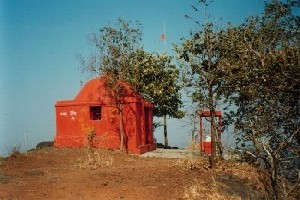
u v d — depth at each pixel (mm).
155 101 31391
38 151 22547
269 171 7957
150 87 30641
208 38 12695
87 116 24969
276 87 7887
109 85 24750
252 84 8453
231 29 11211
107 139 24375
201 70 12758
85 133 23109
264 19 10086
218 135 12594
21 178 13695
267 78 7945
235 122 9070
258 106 8289
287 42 8500
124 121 24516
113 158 19469
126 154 22250
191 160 13898
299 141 7820
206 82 12500
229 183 11266
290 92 7859
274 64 7789
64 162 17875
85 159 18531
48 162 17547
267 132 7992
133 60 30766
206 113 13516
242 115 9156
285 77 7766
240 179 11648
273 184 7816
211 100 12258
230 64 9875
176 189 10781
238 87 8977
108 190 10906
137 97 25250
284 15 9406
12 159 17172
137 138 24359
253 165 8852
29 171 15055
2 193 11195
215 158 12945
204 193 10516
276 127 8039
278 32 9320
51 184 12227
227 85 10000
